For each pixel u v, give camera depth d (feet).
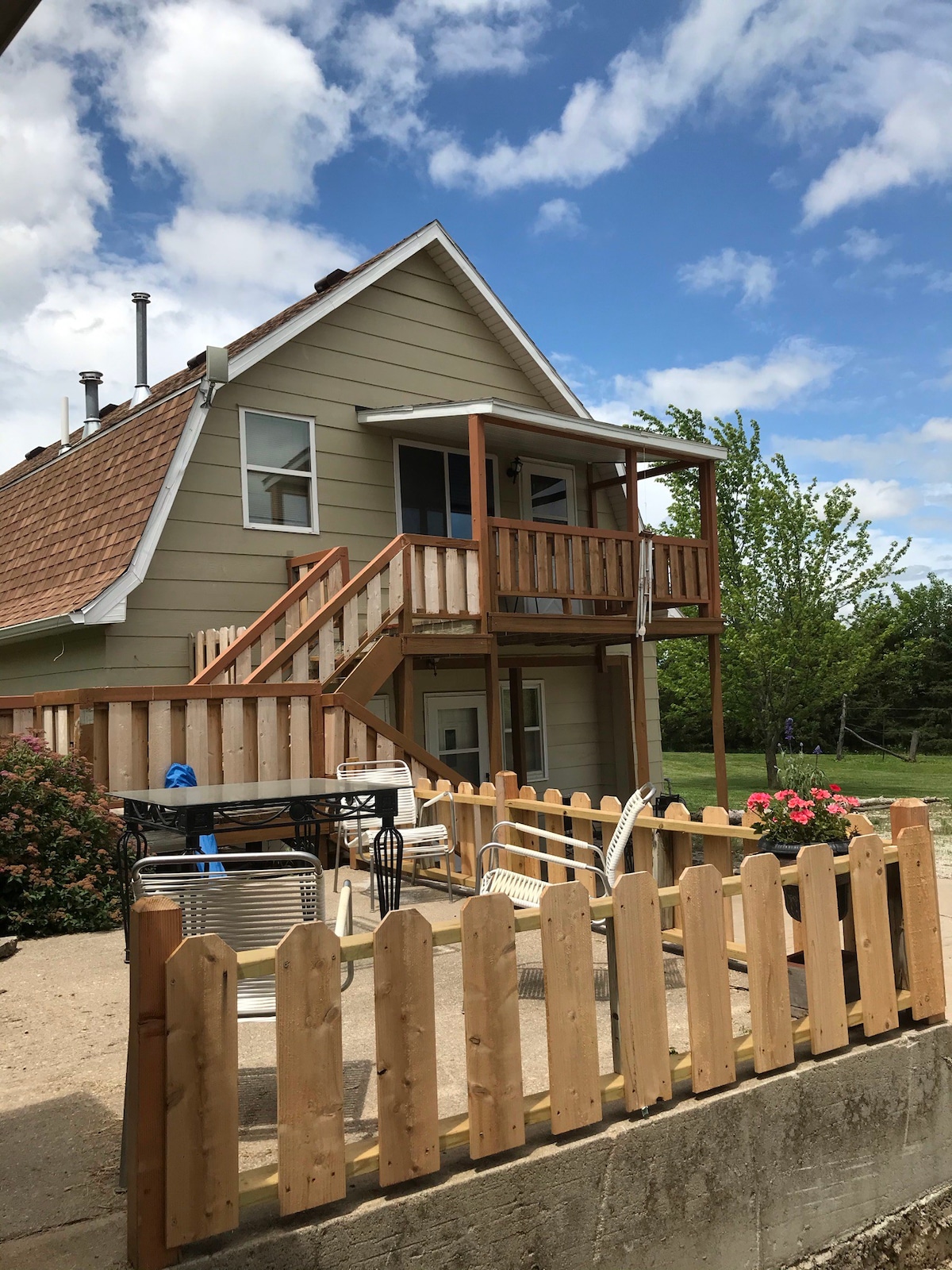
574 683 48.21
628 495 40.75
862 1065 12.44
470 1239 8.86
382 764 27.07
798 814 14.87
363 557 38.70
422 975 8.83
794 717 62.23
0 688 38.27
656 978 10.53
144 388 47.57
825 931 12.30
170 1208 7.34
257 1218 8.07
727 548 62.85
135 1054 7.49
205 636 32.24
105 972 15.88
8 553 42.04
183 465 32.30
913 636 118.11
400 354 40.70
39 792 19.67
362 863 25.58
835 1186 12.03
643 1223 10.13
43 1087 11.12
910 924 13.38
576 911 9.96
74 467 40.42
